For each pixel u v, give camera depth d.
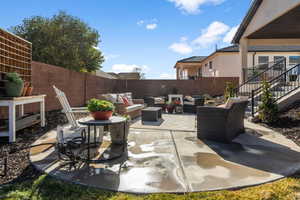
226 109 4.16
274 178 2.55
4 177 2.61
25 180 2.53
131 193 2.19
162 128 5.74
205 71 19.48
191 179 2.49
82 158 3.12
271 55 14.51
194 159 3.20
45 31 12.45
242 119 4.97
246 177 2.56
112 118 3.47
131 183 2.38
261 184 2.40
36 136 4.57
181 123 6.59
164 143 4.15
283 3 5.76
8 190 2.26
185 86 13.50
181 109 9.57
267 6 6.71
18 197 2.11
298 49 14.34
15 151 3.58
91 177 2.54
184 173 2.67
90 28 14.98
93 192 2.20
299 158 3.28
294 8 5.69
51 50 12.09
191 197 2.10
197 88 13.40
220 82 13.29
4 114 5.25
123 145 3.89
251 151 3.63
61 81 8.06
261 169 2.82
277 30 8.67
